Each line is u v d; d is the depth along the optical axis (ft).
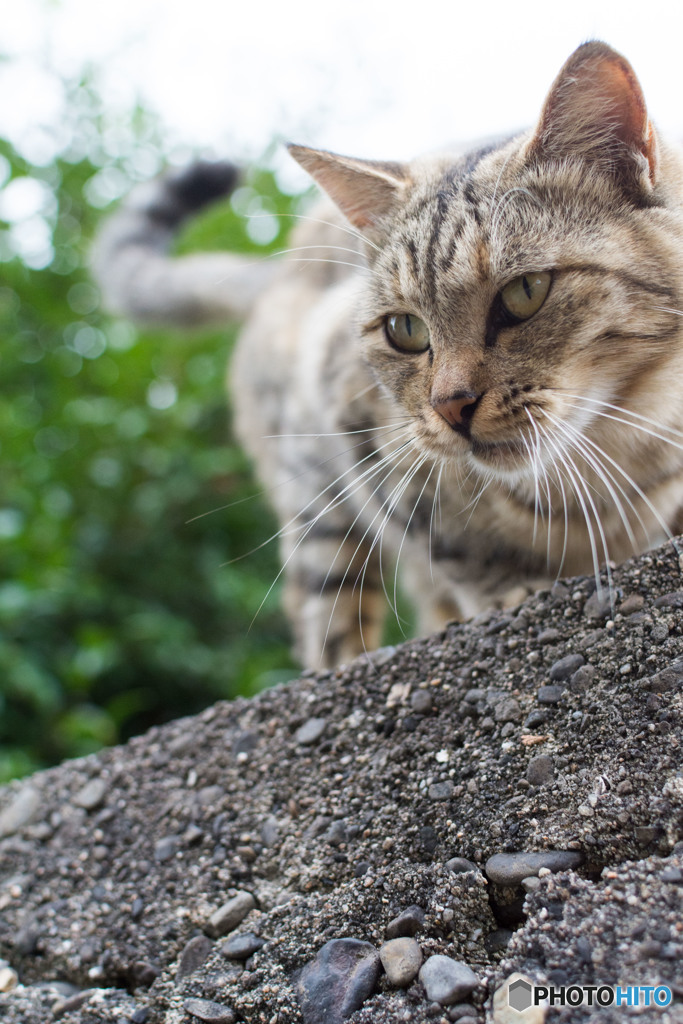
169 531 2.89
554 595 1.27
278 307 2.10
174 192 2.83
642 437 1.36
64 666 2.37
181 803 1.37
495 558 1.53
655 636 1.16
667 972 0.93
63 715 2.32
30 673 2.17
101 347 3.10
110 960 1.25
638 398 1.34
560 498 1.40
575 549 1.46
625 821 1.06
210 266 2.60
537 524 1.45
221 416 3.04
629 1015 0.92
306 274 2.06
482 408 1.28
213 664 2.59
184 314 2.59
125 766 1.46
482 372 1.28
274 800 1.31
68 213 3.07
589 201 1.31
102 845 1.38
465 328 1.30
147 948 1.24
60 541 2.57
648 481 1.39
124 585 2.81
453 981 1.03
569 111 1.30
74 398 2.91
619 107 1.29
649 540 1.45
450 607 1.82
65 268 3.07
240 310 2.46
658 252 1.30
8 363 2.87
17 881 1.38
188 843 1.32
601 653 1.18
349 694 1.36
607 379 1.31
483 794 1.15
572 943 0.99
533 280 1.28
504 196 1.31
